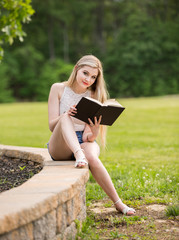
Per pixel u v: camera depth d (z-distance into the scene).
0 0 5.53
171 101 31.14
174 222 3.42
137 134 12.91
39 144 10.61
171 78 53.56
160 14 61.75
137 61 52.22
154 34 53.84
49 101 4.21
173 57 54.16
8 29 5.64
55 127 3.85
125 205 3.78
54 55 58.06
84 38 63.41
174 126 15.58
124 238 3.08
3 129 15.63
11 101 48.69
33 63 51.81
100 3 60.09
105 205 4.07
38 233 2.46
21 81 52.22
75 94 4.18
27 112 25.44
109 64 54.59
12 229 2.20
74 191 2.99
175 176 5.32
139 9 59.28
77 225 3.12
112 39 62.12
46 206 2.50
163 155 7.92
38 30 55.78
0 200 2.47
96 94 4.20
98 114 3.63
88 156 3.78
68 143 3.63
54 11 52.97
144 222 3.46
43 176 3.25
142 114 21.52
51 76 49.97
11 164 4.82
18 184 3.82
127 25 55.97
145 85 52.25
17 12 5.60
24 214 2.28
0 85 48.44
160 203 4.06
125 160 7.33
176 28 56.03
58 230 2.74
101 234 3.22
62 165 3.79
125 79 53.53
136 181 4.91
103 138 4.29
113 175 5.52
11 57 50.69
